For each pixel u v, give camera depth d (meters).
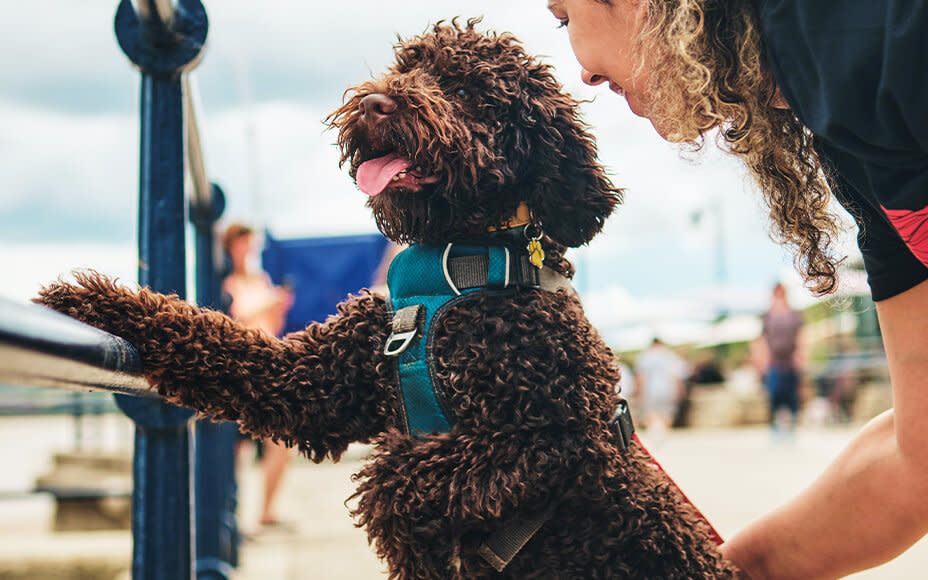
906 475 1.89
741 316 22.97
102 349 1.16
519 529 1.60
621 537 1.64
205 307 1.80
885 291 1.74
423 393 1.67
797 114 1.32
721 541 2.03
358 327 1.75
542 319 1.70
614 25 1.64
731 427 17.41
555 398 1.60
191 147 2.90
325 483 8.52
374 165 1.79
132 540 1.99
